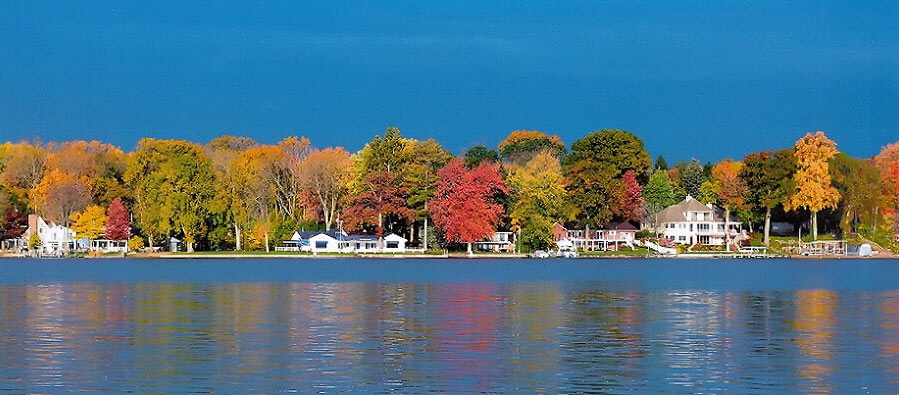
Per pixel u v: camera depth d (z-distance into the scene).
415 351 60.25
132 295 104.50
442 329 71.12
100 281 132.62
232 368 54.31
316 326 72.88
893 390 48.81
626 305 92.12
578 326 73.19
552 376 52.38
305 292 109.94
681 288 119.06
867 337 66.75
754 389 49.19
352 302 95.06
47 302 94.31
